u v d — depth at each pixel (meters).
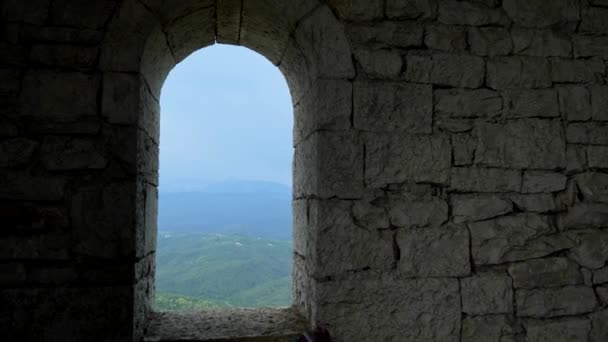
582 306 2.80
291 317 3.10
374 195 2.66
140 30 2.51
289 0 2.65
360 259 2.61
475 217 2.76
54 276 2.38
